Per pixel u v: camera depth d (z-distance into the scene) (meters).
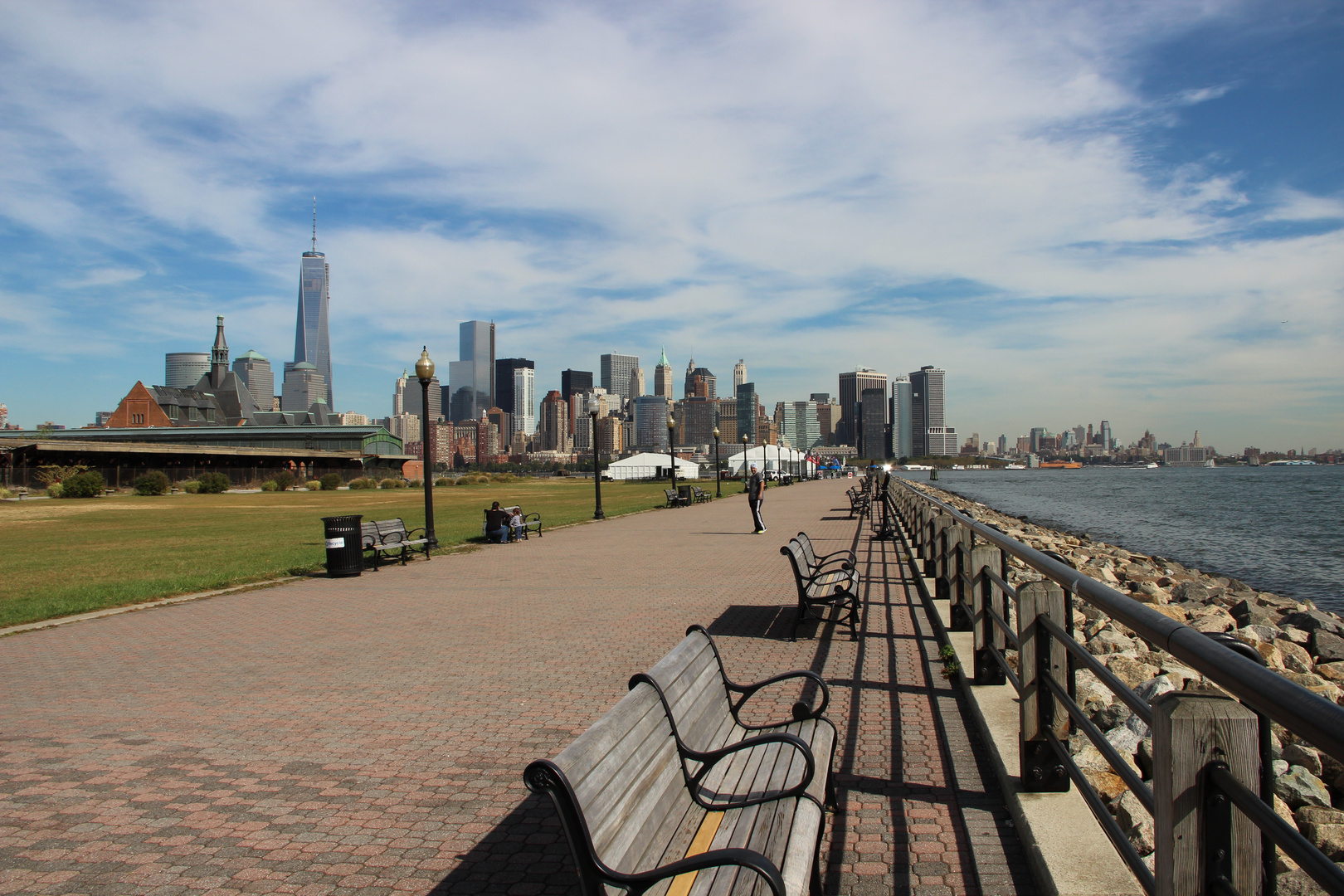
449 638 9.57
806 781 3.47
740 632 9.43
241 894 3.82
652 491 65.88
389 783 5.15
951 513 9.49
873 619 10.04
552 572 15.48
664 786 3.32
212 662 8.58
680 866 2.46
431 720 6.42
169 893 3.83
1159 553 31.67
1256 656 2.28
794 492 58.97
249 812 4.74
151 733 6.23
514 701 6.89
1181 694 2.32
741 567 15.81
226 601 12.58
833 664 7.79
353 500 54.38
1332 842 4.59
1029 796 4.28
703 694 4.21
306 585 14.29
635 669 7.90
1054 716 4.30
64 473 64.94
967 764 5.07
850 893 3.58
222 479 74.75
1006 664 5.69
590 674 7.75
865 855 3.95
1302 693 1.79
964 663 7.15
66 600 12.68
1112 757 3.25
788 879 2.75
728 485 83.19
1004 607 6.36
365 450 124.12
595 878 2.47
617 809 2.83
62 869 4.09
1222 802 2.18
